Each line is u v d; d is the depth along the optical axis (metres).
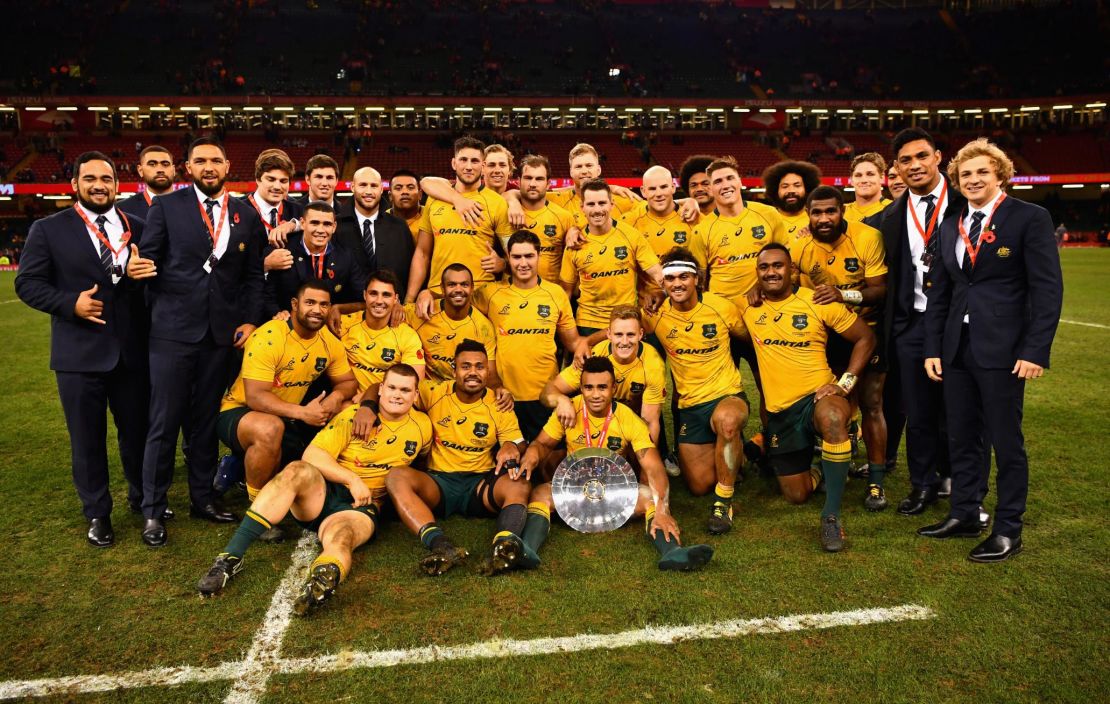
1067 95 39.09
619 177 36.50
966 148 3.77
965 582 3.50
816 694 2.67
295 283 4.95
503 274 5.38
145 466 4.14
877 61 44.41
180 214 4.25
